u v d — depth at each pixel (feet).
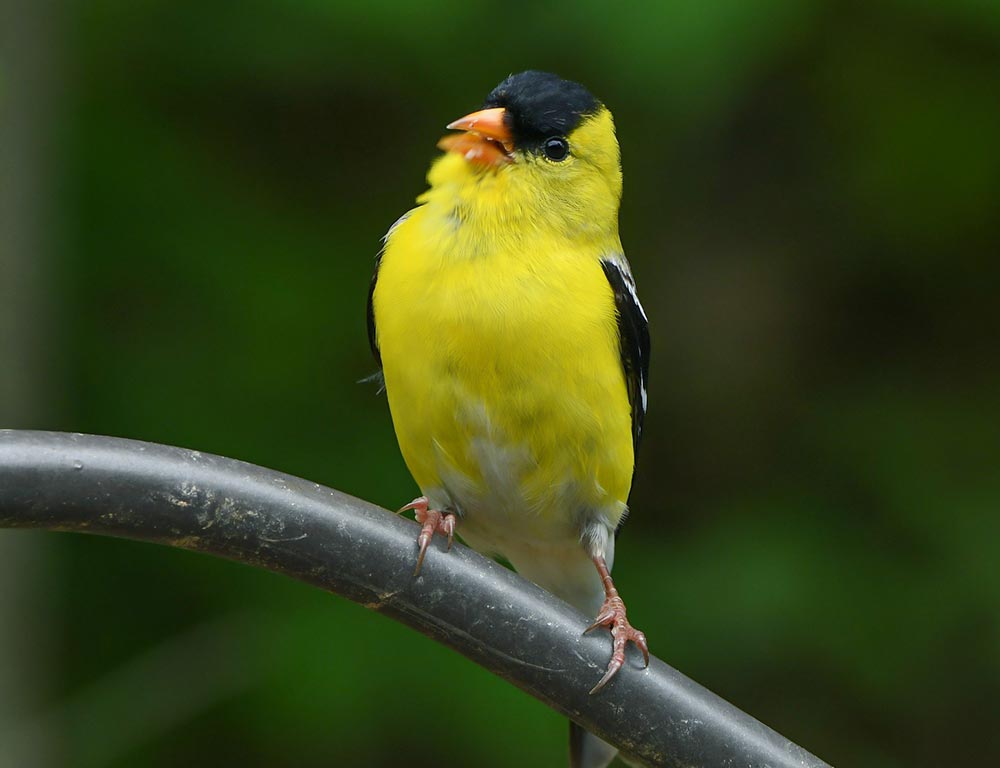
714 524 39.47
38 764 33.42
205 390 37.40
